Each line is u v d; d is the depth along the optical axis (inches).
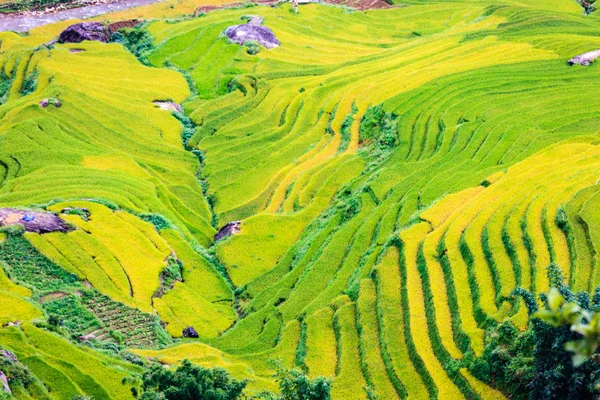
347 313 1518.2
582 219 1498.5
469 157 2010.3
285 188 2202.3
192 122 2704.2
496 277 1432.1
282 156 2383.1
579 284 1326.3
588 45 2699.3
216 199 2219.5
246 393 1279.5
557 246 1462.8
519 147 1987.0
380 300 1494.8
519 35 2994.6
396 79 2657.5
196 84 2965.1
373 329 1443.2
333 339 1472.7
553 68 2549.2
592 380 982.4
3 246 1689.2
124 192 2103.8
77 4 4033.0
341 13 3767.2
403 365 1321.4
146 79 2947.8
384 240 1713.8
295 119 2615.7
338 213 1963.6
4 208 1825.8
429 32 3550.7
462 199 1772.9
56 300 1567.4
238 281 1847.9
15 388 1176.8
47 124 2442.2
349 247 1770.4
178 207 2160.4
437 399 1214.9
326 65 3070.9
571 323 305.9
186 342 1569.9
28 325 1386.6
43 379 1242.0
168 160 2426.2
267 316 1638.8
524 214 1593.3
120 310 1599.4
